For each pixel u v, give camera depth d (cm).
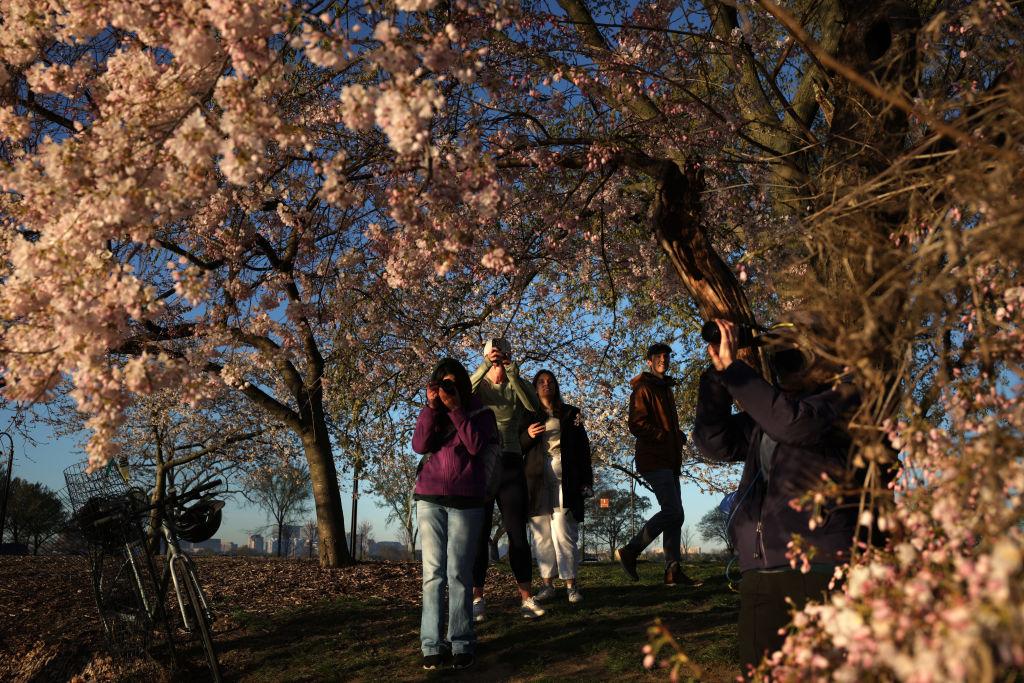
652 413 685
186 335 569
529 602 611
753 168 636
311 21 340
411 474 1331
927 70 337
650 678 440
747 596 257
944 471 192
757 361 355
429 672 484
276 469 2080
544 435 658
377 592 806
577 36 584
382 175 524
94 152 338
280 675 504
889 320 198
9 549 1328
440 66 319
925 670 135
